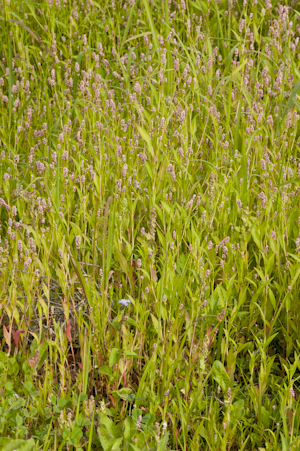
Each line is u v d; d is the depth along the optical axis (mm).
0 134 4363
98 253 3266
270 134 4086
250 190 3611
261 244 3176
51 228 3236
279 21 4949
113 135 3910
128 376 2730
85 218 3420
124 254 3199
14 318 3049
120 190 3258
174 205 3365
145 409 2592
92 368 2777
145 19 5719
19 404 2402
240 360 2957
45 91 4715
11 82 4297
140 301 3055
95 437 2482
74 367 2789
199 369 2592
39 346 2625
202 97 4312
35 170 3859
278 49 4840
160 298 2596
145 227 3529
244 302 3146
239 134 4133
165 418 2574
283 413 2406
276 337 3129
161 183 3578
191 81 4289
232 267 3189
